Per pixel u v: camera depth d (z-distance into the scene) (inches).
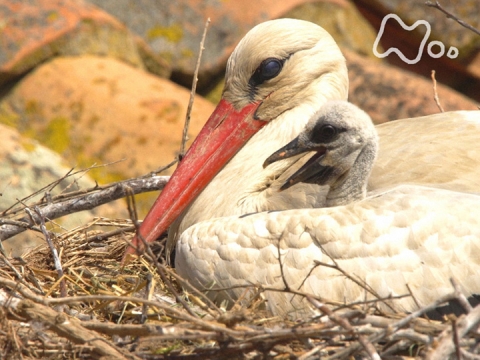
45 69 791.7
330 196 406.0
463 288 357.1
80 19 810.8
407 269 360.8
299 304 369.7
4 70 781.9
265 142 449.7
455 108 797.9
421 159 411.5
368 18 875.4
